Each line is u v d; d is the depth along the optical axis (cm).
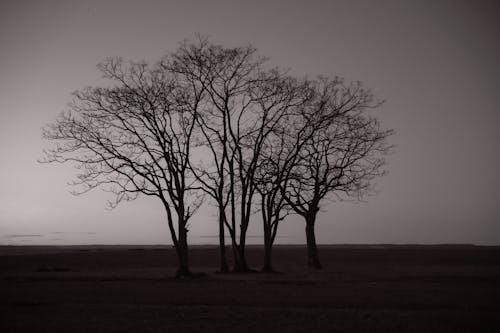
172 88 4128
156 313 2031
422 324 1806
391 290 2889
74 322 1875
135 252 9431
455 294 2669
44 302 2405
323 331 1717
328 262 6931
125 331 1731
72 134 4062
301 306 2262
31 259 7312
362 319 1894
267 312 2039
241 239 4494
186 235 4069
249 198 4491
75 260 7212
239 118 4416
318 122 4675
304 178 4694
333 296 2617
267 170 4516
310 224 5141
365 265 6128
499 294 2673
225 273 4356
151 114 4081
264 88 4406
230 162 4378
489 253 9375
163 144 4062
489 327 1762
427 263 6600
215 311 2066
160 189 4044
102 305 2247
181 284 3350
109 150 4056
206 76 4262
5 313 2058
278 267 5922
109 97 4078
